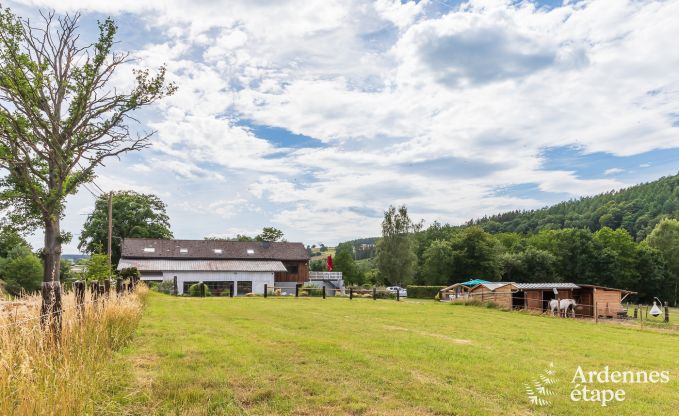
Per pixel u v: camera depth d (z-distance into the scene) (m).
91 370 7.06
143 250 52.56
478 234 74.75
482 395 8.07
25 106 8.84
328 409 6.96
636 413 7.41
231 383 8.13
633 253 77.81
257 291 51.03
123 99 9.99
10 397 5.18
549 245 81.62
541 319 27.00
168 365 9.21
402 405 7.30
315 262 105.62
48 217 8.89
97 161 9.85
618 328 23.75
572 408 7.51
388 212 76.25
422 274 81.12
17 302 8.70
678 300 79.25
